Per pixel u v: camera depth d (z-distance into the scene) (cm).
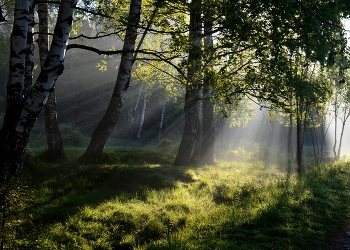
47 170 1284
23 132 772
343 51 900
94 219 778
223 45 1063
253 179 1388
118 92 1473
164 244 641
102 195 1016
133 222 779
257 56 1195
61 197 981
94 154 1454
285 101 1431
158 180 1188
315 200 973
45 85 769
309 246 661
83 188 1078
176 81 1822
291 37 1116
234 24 708
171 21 1222
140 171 1254
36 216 760
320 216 855
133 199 968
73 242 659
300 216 830
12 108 771
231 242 653
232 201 1048
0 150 759
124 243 698
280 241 667
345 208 954
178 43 966
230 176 1413
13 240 477
